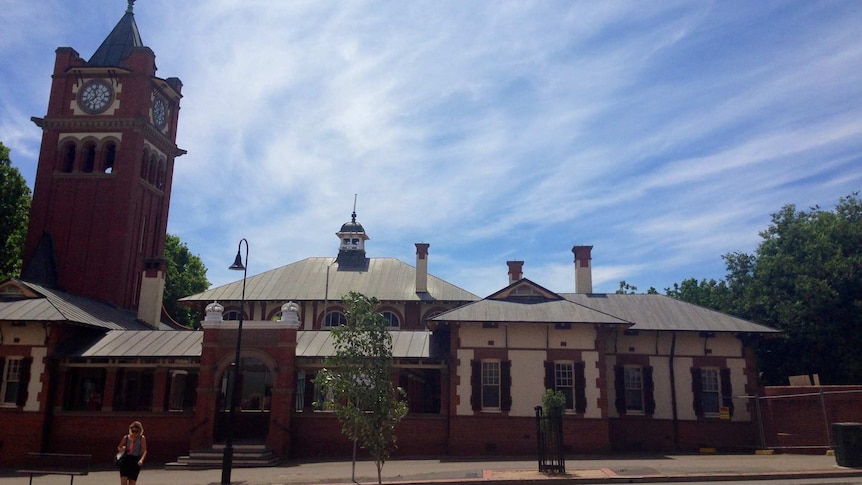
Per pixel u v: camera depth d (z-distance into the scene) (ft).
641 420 99.76
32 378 94.63
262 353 92.68
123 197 130.31
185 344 99.45
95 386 105.81
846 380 121.60
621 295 114.93
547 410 71.72
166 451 92.84
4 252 132.87
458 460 86.43
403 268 146.51
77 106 135.44
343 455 92.43
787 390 92.43
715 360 101.50
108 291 126.11
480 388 94.43
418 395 108.27
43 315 95.86
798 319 123.54
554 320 94.68
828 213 142.82
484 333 96.43
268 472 77.61
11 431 92.94
